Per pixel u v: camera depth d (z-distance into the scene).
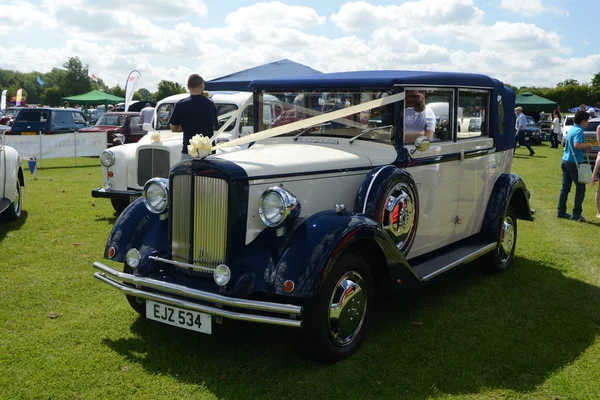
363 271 3.69
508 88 5.94
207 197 3.55
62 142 15.37
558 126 24.38
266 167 3.60
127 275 3.65
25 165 14.83
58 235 6.91
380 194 3.85
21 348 3.76
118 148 8.00
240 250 3.51
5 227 7.31
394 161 4.22
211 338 3.96
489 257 5.59
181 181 3.67
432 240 4.84
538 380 3.46
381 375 3.46
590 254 6.54
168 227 3.79
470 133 5.23
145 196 4.00
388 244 3.65
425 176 4.54
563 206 8.67
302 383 3.34
